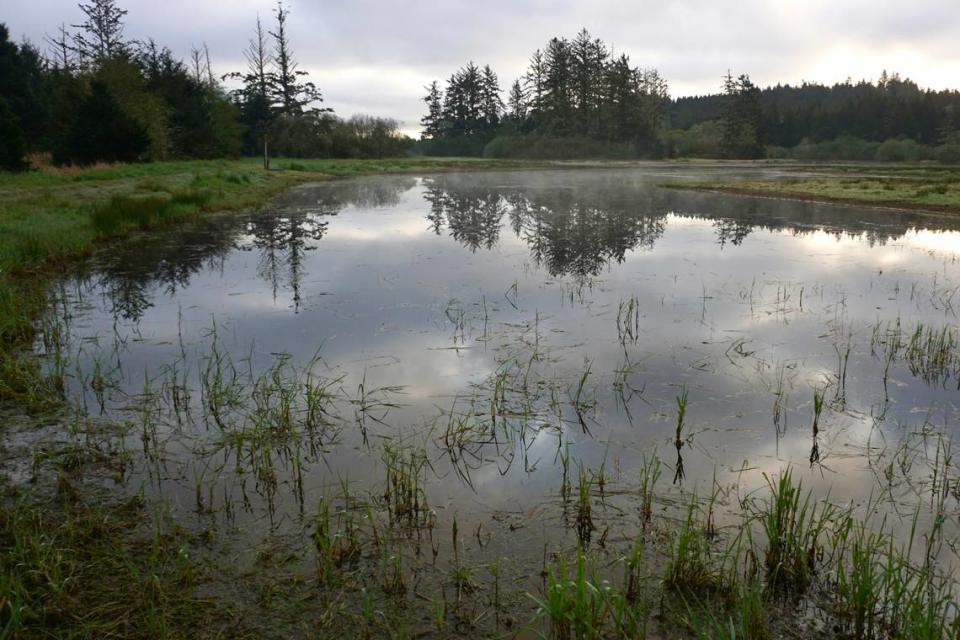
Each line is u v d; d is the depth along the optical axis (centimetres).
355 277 1018
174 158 4338
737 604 303
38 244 1071
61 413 509
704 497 395
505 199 2447
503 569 328
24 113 4012
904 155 7425
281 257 1185
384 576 320
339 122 6231
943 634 282
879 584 317
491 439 474
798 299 873
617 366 620
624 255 1220
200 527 361
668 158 7481
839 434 480
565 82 7756
